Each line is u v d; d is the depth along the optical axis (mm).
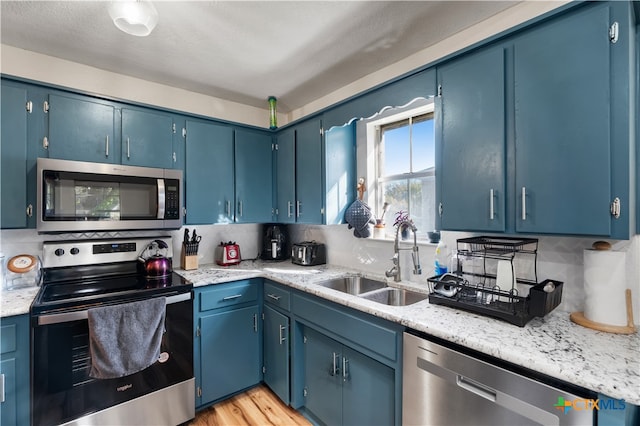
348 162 2418
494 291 1312
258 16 1596
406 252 2047
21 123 1747
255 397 2248
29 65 1923
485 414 1056
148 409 1769
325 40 1826
